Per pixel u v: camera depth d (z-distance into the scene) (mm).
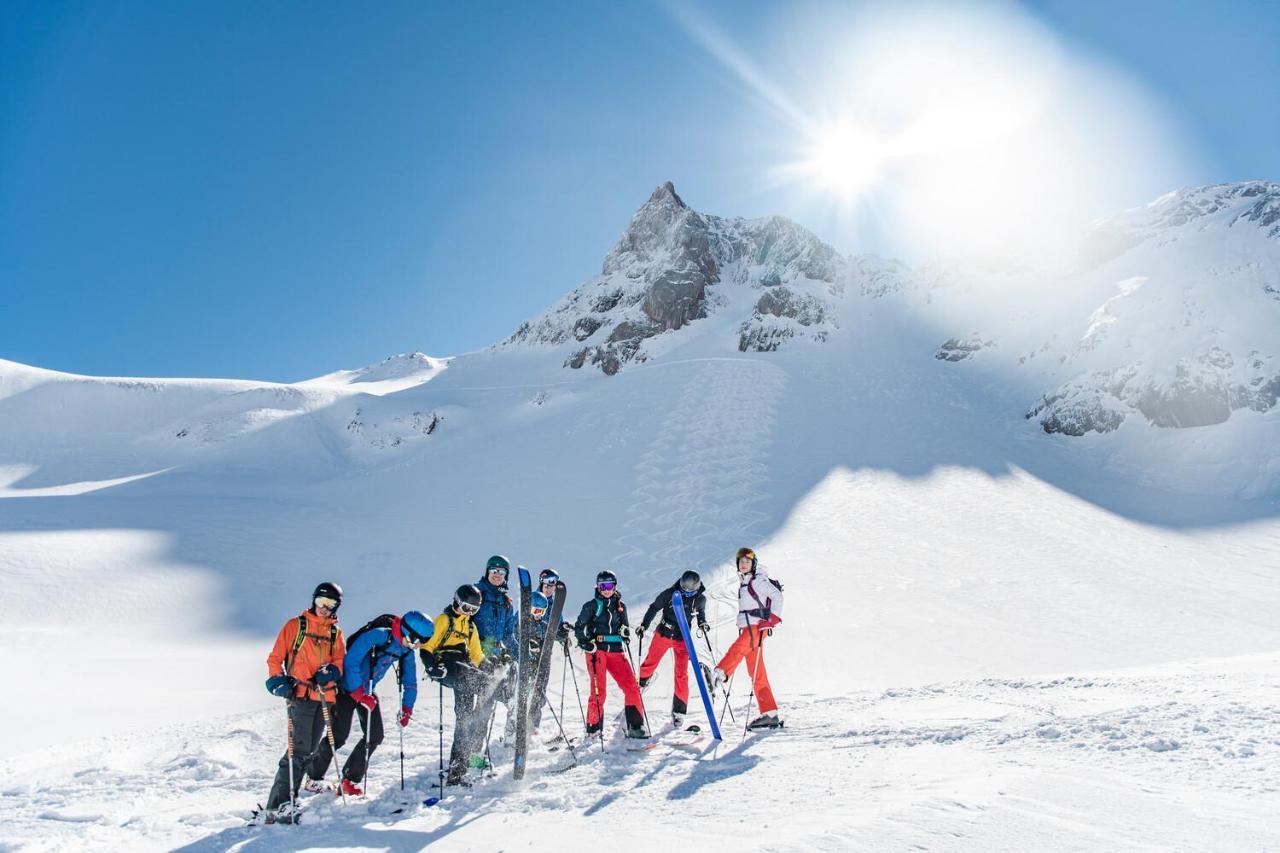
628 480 39312
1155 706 6645
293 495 44281
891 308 78625
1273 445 35406
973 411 48469
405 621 6527
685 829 4539
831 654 17406
